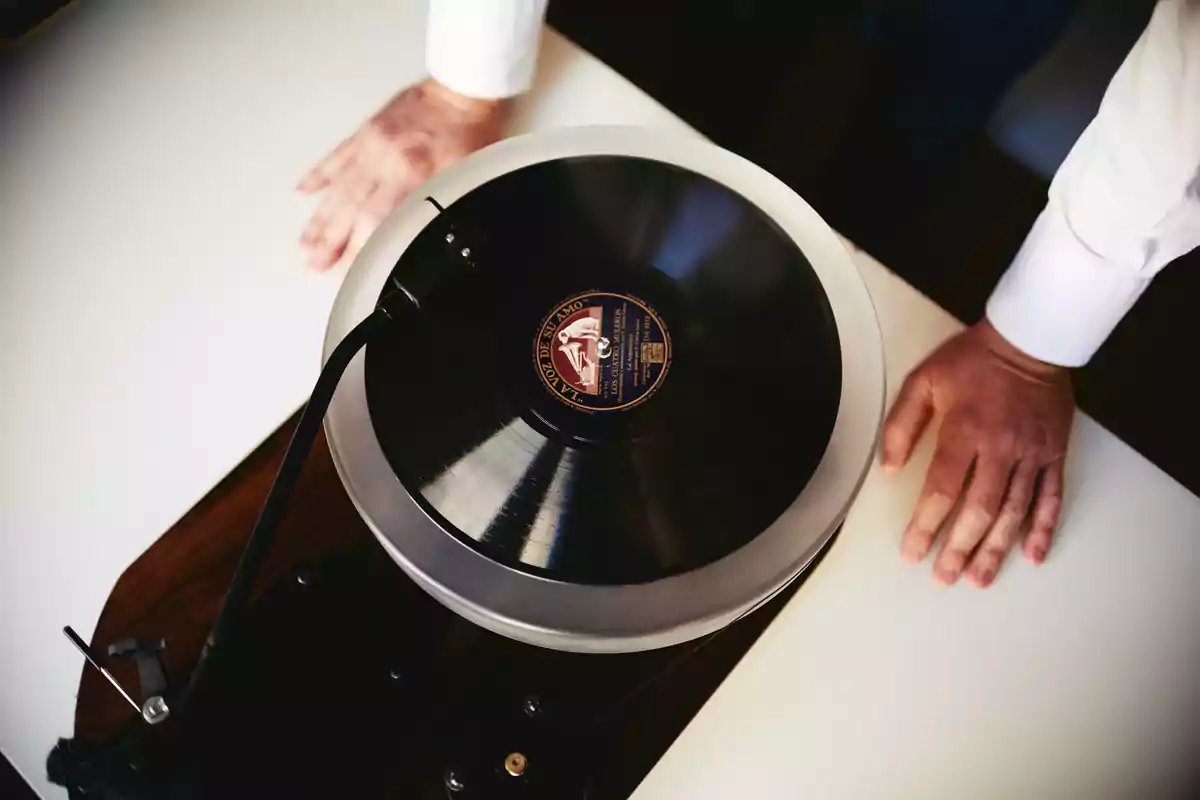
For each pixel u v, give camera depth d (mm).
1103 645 653
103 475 652
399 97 775
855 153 989
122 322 698
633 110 784
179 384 680
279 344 698
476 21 694
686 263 594
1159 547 682
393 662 569
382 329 534
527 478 528
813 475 541
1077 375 876
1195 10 526
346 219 734
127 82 773
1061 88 889
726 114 1003
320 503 617
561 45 803
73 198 734
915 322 738
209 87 775
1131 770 624
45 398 673
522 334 565
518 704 567
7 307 700
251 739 553
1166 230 601
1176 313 910
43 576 624
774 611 639
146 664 548
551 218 595
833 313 578
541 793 553
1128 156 579
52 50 781
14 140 750
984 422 699
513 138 625
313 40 798
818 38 989
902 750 618
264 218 734
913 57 949
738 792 598
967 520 675
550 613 500
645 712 589
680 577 513
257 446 655
